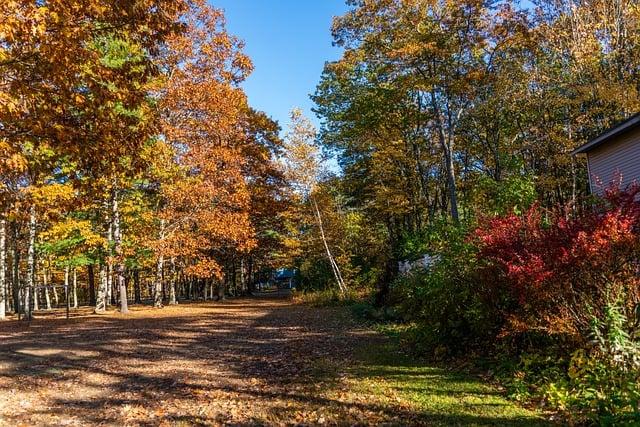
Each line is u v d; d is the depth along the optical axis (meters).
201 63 22.22
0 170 6.57
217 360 9.34
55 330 14.76
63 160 10.15
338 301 23.97
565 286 5.73
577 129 24.59
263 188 31.80
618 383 4.83
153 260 24.91
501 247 6.78
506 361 6.68
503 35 19.27
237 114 24.09
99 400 6.55
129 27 7.60
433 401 5.67
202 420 5.54
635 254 5.44
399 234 31.58
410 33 19.22
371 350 9.53
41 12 6.05
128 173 8.59
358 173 33.91
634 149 13.69
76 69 6.98
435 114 22.20
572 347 5.96
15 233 24.55
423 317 9.39
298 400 6.18
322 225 28.14
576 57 22.28
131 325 16.08
